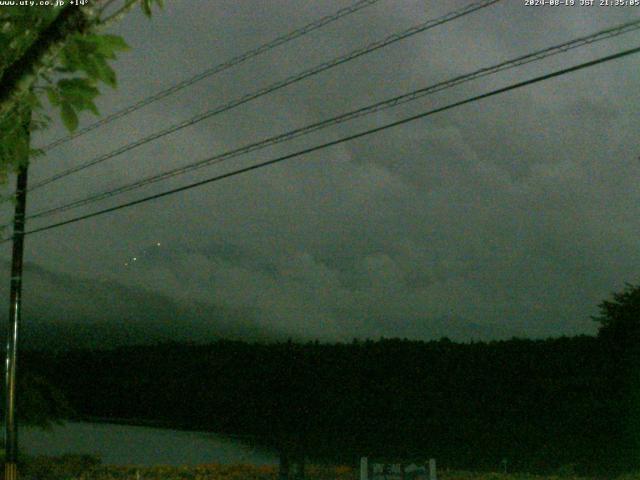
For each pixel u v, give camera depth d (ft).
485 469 73.00
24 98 10.77
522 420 73.56
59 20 9.81
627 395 70.18
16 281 56.59
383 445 78.48
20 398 72.84
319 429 82.69
